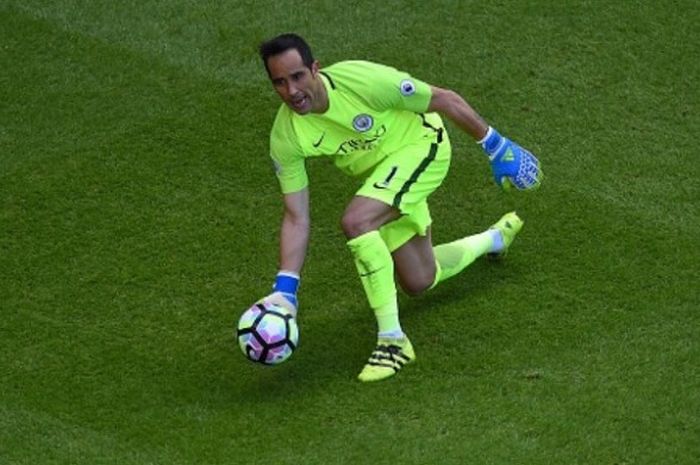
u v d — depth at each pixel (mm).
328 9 36469
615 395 25422
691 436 24484
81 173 32062
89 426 25375
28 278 29234
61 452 24766
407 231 26766
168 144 32812
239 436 24953
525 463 24047
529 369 26141
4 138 33219
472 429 24812
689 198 30484
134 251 29859
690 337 26750
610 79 34031
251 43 35531
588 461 24062
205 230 30344
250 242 29984
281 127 25719
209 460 24438
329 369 26500
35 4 36969
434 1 36500
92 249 29938
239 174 31875
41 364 26922
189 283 28953
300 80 24750
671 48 34844
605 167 31469
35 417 25578
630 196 30594
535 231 29766
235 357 26969
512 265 28906
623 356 26359
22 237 30344
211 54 35312
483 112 33250
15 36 36156
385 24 35938
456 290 28406
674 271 28469
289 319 25203
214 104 33844
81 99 34281
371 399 25625
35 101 34281
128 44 35719
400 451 24422
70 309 28375
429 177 26328
